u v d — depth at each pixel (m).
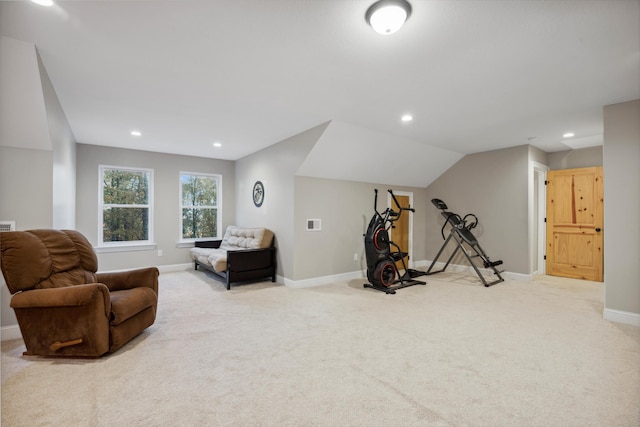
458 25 1.86
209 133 4.40
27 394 1.87
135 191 5.57
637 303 2.99
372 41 2.05
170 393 1.89
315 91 2.91
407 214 6.12
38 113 2.52
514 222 5.06
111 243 5.31
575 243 5.18
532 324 3.04
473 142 4.82
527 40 2.02
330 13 1.76
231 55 2.25
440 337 2.72
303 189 4.64
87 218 5.04
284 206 4.76
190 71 2.51
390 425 1.61
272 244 5.01
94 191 5.11
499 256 5.24
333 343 2.61
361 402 1.80
